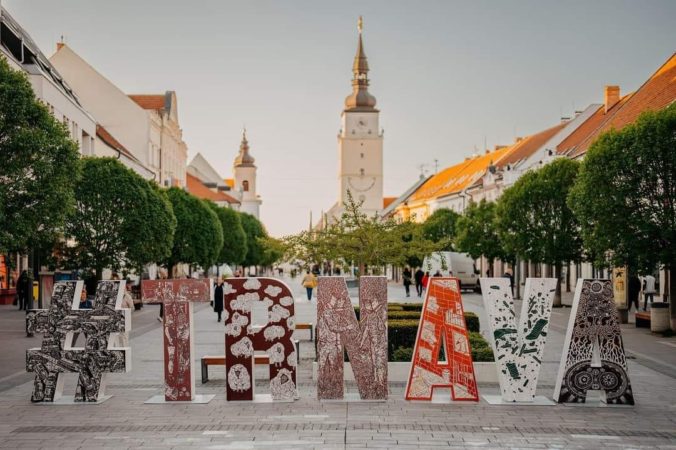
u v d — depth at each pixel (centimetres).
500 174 7488
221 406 1355
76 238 3831
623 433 1160
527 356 1383
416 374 1402
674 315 2581
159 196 4034
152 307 4306
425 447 1073
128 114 6975
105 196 3819
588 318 1365
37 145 2438
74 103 4691
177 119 8906
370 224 2492
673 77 4516
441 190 10506
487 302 1395
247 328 1392
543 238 4012
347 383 1598
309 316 3575
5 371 1770
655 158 2572
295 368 1395
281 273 14212
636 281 3644
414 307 2427
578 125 6544
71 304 1395
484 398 1412
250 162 19088
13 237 2452
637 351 2141
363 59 14150
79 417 1271
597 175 2669
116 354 1387
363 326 1395
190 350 1391
